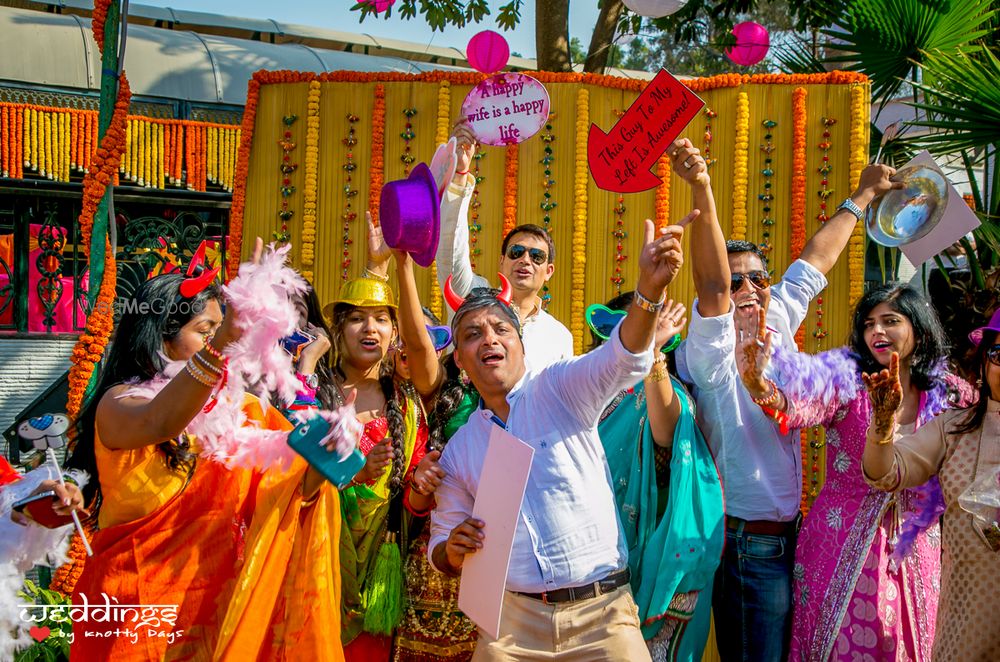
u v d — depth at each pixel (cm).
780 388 326
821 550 329
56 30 772
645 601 314
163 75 787
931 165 384
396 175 517
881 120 791
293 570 284
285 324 237
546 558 273
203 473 275
